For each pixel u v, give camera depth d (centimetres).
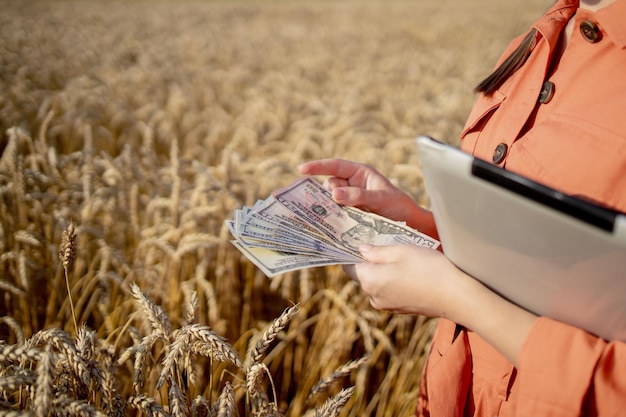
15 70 750
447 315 112
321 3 2873
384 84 838
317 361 266
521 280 101
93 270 304
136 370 139
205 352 137
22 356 115
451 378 134
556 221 85
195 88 805
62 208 315
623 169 98
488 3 2903
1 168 309
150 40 1243
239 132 540
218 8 2350
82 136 540
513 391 119
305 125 574
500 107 130
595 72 107
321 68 1003
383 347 266
